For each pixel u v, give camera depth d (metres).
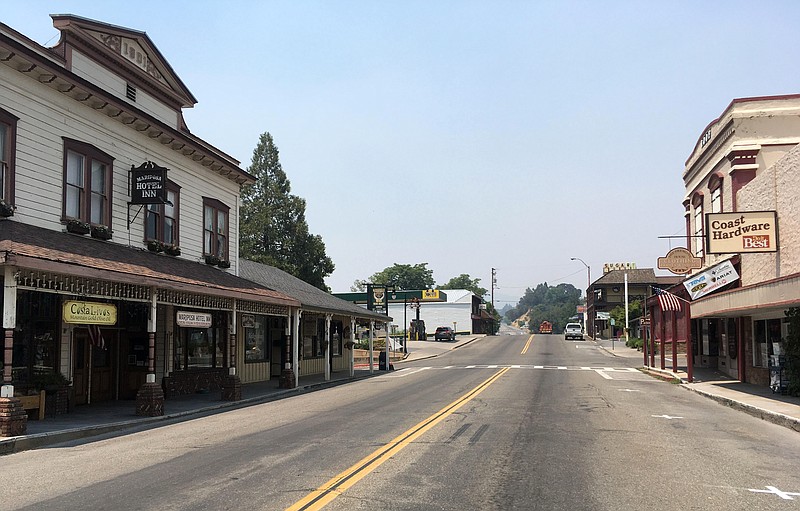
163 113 22.52
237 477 8.72
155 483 8.45
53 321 16.53
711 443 11.97
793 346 19.55
